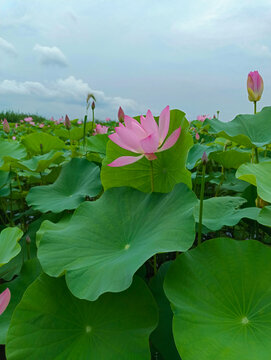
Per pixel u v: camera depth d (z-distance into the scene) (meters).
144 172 1.54
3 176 2.45
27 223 2.72
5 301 0.89
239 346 0.80
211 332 0.84
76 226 1.24
